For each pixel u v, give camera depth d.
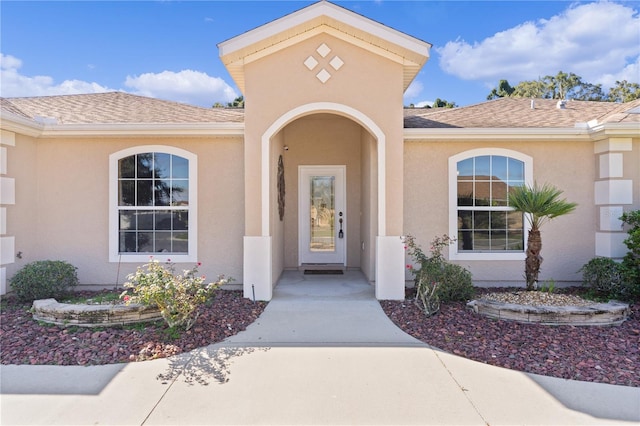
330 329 6.34
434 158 9.35
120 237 9.30
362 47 8.09
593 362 5.01
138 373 4.74
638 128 8.32
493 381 4.54
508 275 9.28
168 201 9.29
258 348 5.55
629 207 8.69
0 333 5.95
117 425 3.66
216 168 9.20
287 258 11.72
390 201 8.14
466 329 6.23
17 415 3.81
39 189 9.12
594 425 3.67
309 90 8.12
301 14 7.84
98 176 9.18
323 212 11.88
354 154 11.70
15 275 7.77
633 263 7.85
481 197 9.40
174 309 5.92
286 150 11.76
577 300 6.99
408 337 5.97
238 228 9.19
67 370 4.81
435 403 4.05
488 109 11.72
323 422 3.71
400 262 8.11
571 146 9.26
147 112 10.45
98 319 6.18
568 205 6.95
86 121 9.38
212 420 3.75
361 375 4.71
